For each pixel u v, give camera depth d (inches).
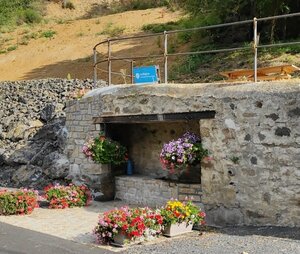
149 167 420.8
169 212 286.8
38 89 746.2
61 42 1261.1
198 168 366.6
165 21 1230.3
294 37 743.1
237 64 654.5
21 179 514.6
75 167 454.0
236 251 239.0
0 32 1437.0
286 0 725.9
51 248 263.6
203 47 832.3
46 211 382.0
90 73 981.2
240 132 309.4
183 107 343.3
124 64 952.9
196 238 277.1
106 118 413.4
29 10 1577.3
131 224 266.2
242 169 308.7
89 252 254.7
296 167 284.4
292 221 285.7
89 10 1625.2
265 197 297.4
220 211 321.7
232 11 815.1
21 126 585.0
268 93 297.0
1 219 352.8
